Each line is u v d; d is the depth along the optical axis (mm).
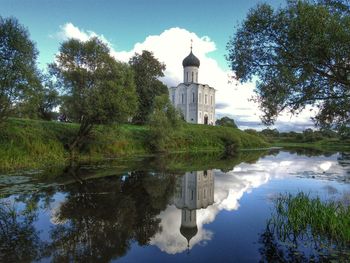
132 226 10602
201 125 74250
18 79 21281
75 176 20188
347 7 11141
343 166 29625
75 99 27219
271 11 10984
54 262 7613
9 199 13586
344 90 10812
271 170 26422
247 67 11945
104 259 7883
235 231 9984
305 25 9828
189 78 85438
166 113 46062
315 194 15312
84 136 30125
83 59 28094
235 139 65125
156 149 44844
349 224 8719
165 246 8812
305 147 80375
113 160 30953
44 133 28266
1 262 7559
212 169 26906
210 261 7727
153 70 58781
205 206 13578
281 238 9133
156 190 17062
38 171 21234
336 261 7441
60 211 12102
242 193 16266
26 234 9539
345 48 9641
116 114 27406
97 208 12727
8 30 20969
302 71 10633
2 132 23859
